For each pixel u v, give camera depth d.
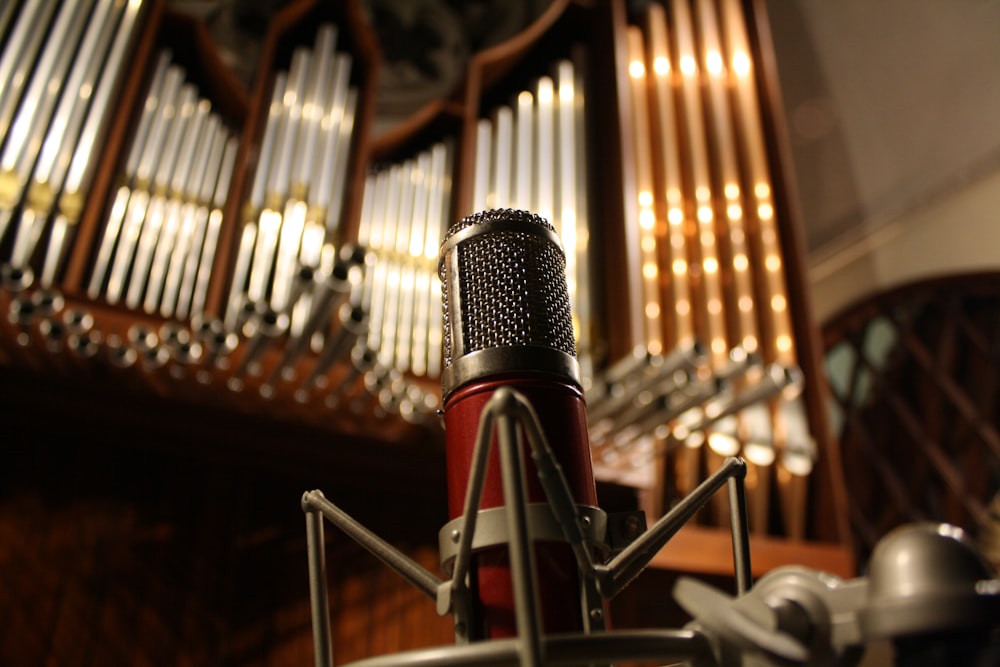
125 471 1.86
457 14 3.69
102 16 2.41
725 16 3.45
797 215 2.95
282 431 1.91
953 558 0.37
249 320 1.84
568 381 0.52
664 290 2.74
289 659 1.83
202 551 1.85
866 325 3.92
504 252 0.56
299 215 2.33
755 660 0.41
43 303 1.67
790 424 2.51
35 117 2.13
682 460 2.34
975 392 3.47
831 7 3.75
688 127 3.12
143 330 1.75
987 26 3.46
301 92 2.66
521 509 0.40
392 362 2.20
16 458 1.77
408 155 2.86
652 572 2.18
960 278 3.66
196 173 2.35
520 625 0.38
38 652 1.66
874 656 0.39
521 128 2.97
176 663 1.74
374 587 1.96
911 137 3.81
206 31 2.66
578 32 3.19
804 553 2.30
